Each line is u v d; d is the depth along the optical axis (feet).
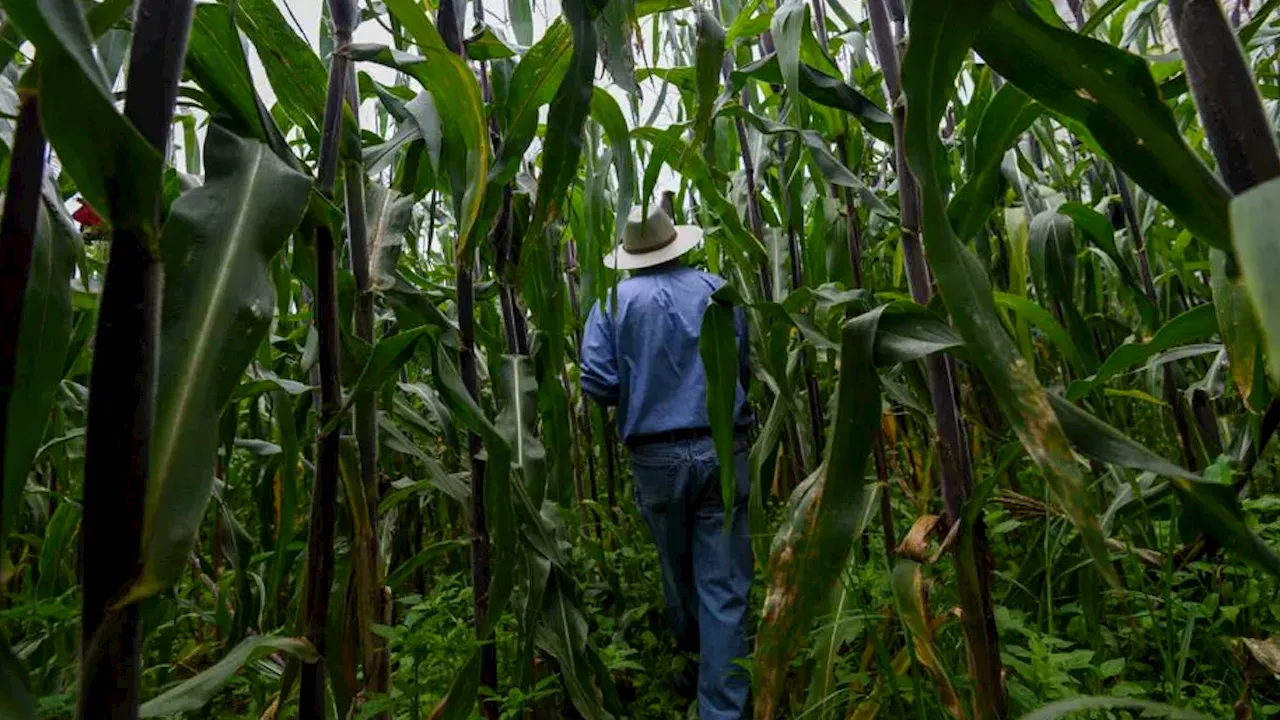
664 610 7.30
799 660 4.95
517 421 4.30
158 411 1.48
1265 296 0.67
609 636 7.19
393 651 4.53
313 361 4.62
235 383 1.59
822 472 2.26
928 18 1.60
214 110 2.80
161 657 5.09
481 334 4.41
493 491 3.10
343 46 2.85
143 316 1.34
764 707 2.13
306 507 5.93
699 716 6.33
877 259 6.74
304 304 6.63
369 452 3.28
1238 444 4.09
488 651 4.21
